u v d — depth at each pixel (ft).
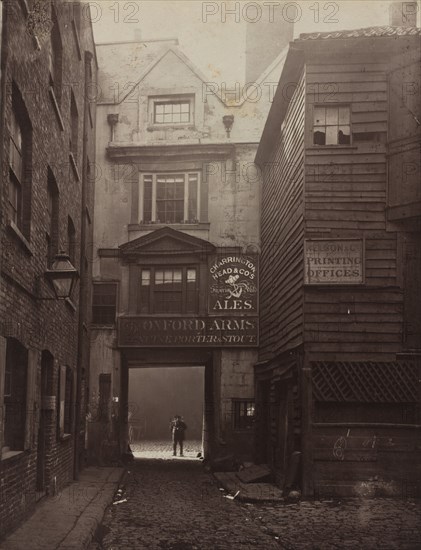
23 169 35.22
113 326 75.92
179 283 76.23
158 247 76.28
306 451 47.44
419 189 48.37
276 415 60.64
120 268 76.69
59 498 43.01
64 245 48.67
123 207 77.41
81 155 60.54
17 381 33.94
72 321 54.44
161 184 77.66
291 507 43.86
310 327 48.80
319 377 48.34
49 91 40.63
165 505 44.83
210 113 77.71
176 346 74.79
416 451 47.47
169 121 78.02
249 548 31.07
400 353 48.44
